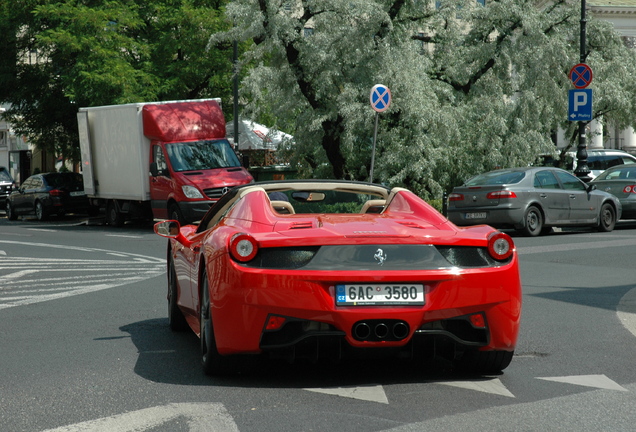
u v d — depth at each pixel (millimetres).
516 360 6465
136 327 8180
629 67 30766
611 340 7277
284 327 5332
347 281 5246
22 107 36375
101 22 30688
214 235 5961
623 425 4645
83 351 6938
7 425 4711
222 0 34000
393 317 5258
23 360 6594
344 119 22828
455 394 5355
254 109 25906
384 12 22281
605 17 61656
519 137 25578
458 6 24766
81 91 30391
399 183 24391
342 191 6980
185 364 6363
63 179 32812
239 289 5332
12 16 34188
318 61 22422
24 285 11836
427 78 24156
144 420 4762
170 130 23844
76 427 4641
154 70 32156
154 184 24062
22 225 29516
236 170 23609
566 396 5316
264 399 5227
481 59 25219
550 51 24844
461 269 5418
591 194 20625
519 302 5605
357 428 4566
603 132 38469
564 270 12773
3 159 66500
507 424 4648
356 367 6191
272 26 22359
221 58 32656
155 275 12773
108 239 21375
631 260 14133
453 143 25484
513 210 19094
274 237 5414
